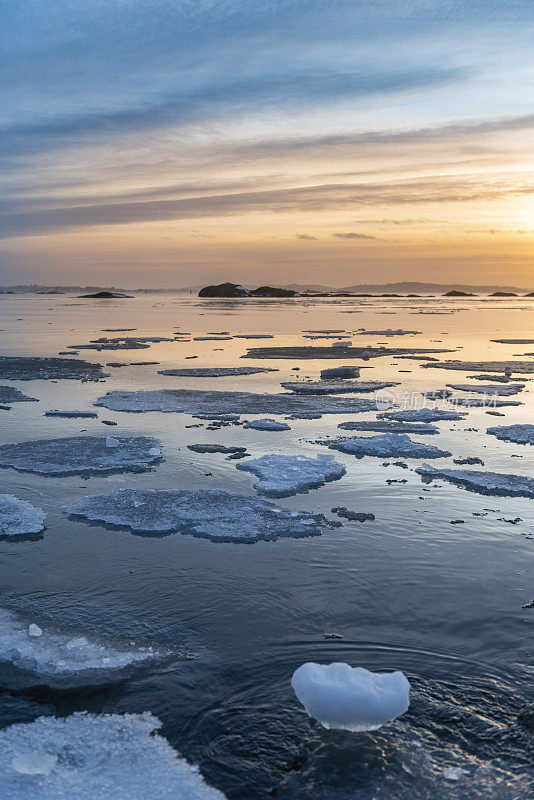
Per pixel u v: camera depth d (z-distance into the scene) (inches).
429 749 196.5
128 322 2153.1
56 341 1449.3
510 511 384.8
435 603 278.8
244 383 856.9
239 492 416.2
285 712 212.5
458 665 235.5
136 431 576.1
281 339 1507.1
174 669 234.7
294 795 181.0
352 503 396.8
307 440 546.9
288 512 378.3
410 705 214.7
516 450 516.1
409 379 899.4
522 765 189.6
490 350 1294.3
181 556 324.5
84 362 1061.8
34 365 1019.9
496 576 303.7
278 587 293.0
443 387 831.1
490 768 189.0
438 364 1055.0
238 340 1477.6
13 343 1397.6
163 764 191.9
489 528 358.9
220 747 198.4
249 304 4015.8
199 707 215.2
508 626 261.1
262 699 218.8
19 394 761.0
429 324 2078.0
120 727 206.5
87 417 637.3
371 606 276.7
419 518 372.8
